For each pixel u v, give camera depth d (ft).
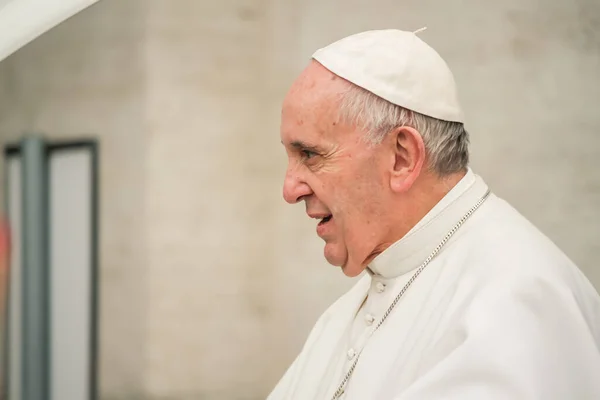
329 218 13.50
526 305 11.50
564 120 32.07
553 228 32.12
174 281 40.42
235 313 40.47
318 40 37.32
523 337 11.14
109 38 40.83
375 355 12.96
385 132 12.82
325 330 15.53
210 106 40.40
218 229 40.50
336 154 12.93
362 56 13.04
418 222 13.21
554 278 11.85
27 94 42.57
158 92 40.19
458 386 10.88
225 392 40.40
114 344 40.73
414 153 12.80
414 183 13.07
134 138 40.47
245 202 40.37
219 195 40.42
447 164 13.15
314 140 12.96
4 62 43.04
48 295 42.06
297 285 38.29
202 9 40.37
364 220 13.14
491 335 11.10
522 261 12.03
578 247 31.96
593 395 11.07
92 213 40.91
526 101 32.19
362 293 15.58
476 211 13.24
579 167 32.04
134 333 40.42
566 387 11.00
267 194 40.27
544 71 32.14
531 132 32.19
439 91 13.07
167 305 40.37
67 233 41.73
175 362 40.37
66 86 41.68
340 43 13.43
